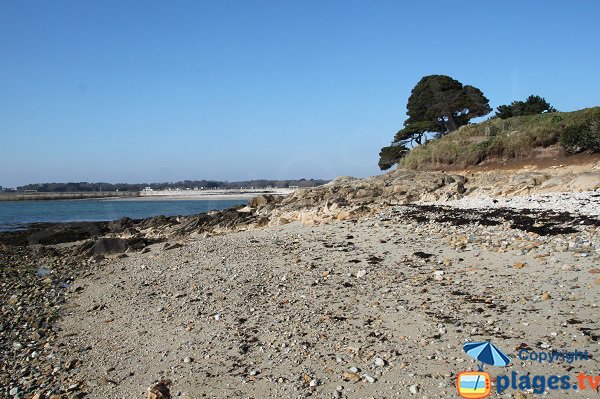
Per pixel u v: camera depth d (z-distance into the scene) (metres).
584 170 28.56
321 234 20.20
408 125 62.09
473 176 34.47
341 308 11.32
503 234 16.36
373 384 7.91
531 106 55.53
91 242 26.44
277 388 8.12
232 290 13.55
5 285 18.50
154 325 11.76
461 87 62.34
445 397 7.36
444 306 10.73
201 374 8.89
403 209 24.08
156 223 38.81
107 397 8.55
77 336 11.86
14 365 10.38
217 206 94.38
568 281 11.33
